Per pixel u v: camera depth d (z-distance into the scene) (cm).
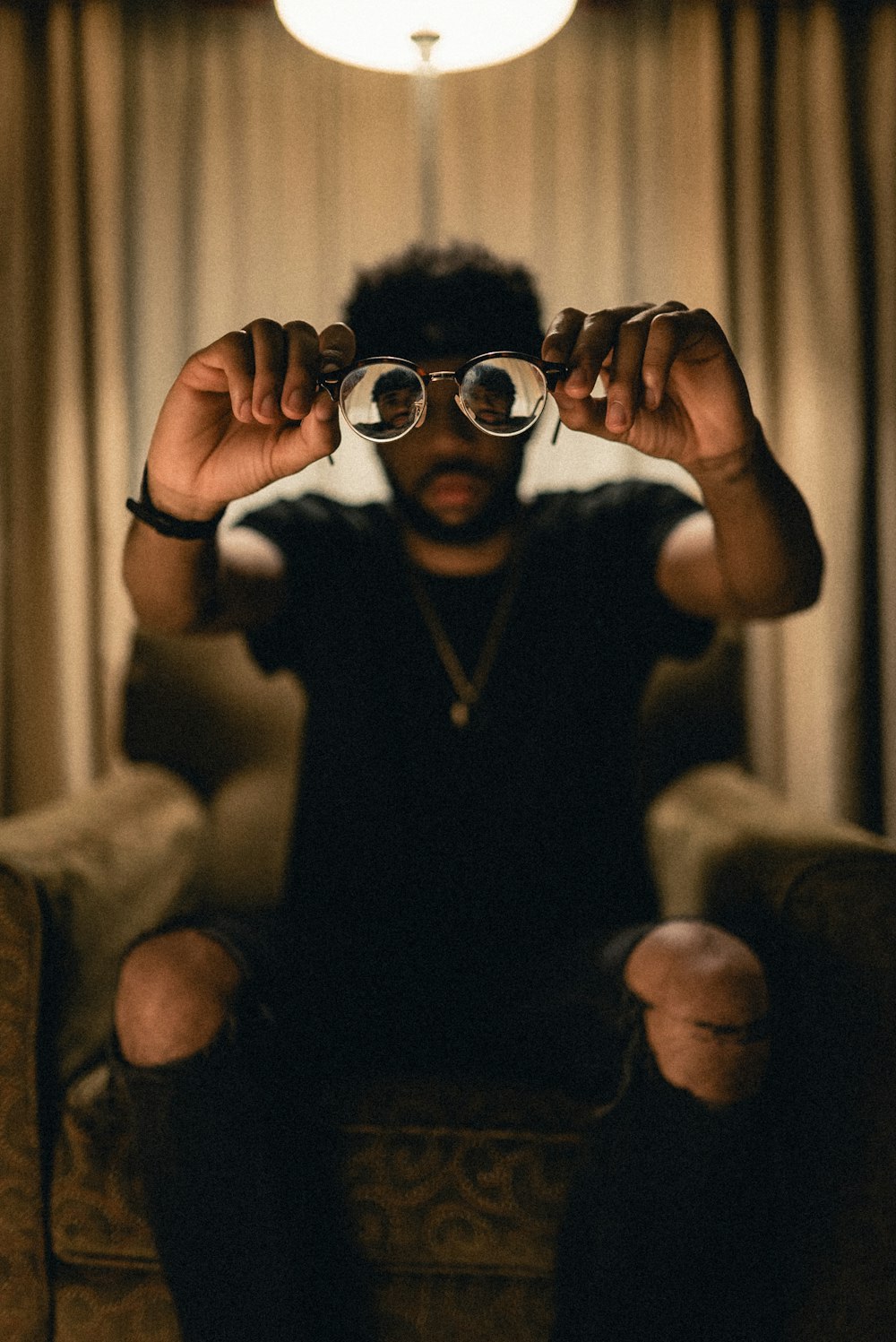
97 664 240
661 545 123
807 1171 104
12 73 233
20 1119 106
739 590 105
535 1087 109
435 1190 105
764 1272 101
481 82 235
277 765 174
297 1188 97
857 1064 101
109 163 230
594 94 239
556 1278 94
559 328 89
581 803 119
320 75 236
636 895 118
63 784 238
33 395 238
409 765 120
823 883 110
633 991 94
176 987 93
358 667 122
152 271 235
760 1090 91
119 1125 106
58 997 110
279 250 237
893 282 237
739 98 236
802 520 100
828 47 234
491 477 120
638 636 126
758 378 238
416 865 116
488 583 127
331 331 92
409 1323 105
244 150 236
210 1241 90
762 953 113
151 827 147
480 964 113
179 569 100
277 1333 89
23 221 235
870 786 249
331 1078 110
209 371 88
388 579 128
